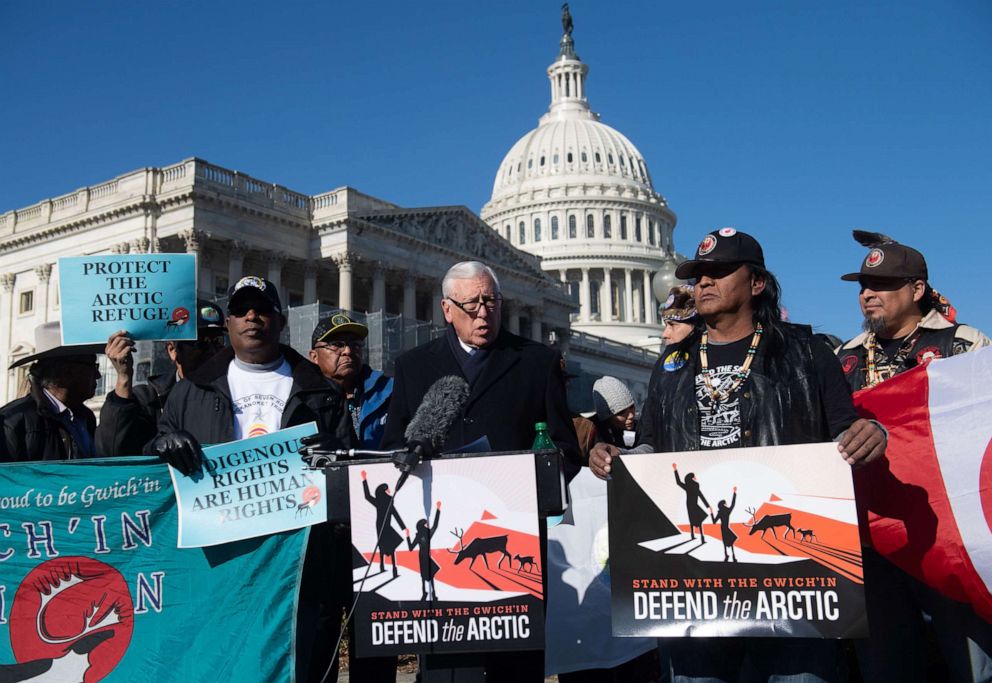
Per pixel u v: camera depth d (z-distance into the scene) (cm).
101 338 647
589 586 784
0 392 6538
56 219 6419
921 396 559
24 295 6619
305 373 630
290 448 544
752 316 514
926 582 536
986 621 533
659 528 482
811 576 461
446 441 551
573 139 14375
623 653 780
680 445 503
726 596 470
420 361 579
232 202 5975
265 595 542
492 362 566
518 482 483
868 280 666
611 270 13562
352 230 6469
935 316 652
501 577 477
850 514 459
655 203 14150
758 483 473
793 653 470
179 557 548
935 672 696
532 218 13912
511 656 528
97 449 618
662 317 852
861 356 680
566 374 727
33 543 546
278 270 6366
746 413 491
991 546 520
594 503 801
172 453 534
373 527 489
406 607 480
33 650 537
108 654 539
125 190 6041
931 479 543
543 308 8650
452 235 7481
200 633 541
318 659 605
